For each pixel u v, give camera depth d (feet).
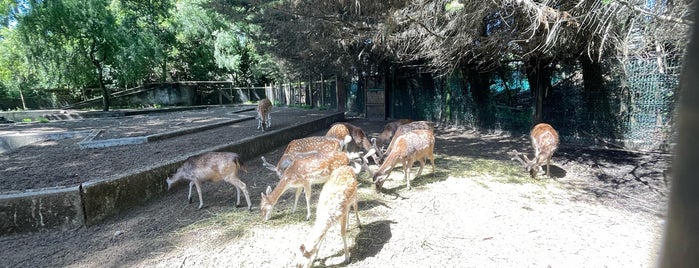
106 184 15.23
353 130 25.61
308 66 51.70
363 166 19.02
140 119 49.70
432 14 21.90
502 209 14.93
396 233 13.01
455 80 40.01
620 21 16.48
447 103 42.16
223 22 82.33
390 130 27.14
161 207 16.40
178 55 97.14
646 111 24.84
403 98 49.67
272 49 43.39
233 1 38.75
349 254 11.50
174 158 20.79
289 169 14.20
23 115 66.90
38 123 48.55
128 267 11.31
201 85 94.27
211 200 17.20
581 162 22.70
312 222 14.19
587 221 13.65
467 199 16.11
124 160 21.67
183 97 90.38
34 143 30.63
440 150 28.19
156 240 13.08
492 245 11.90
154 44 74.43
